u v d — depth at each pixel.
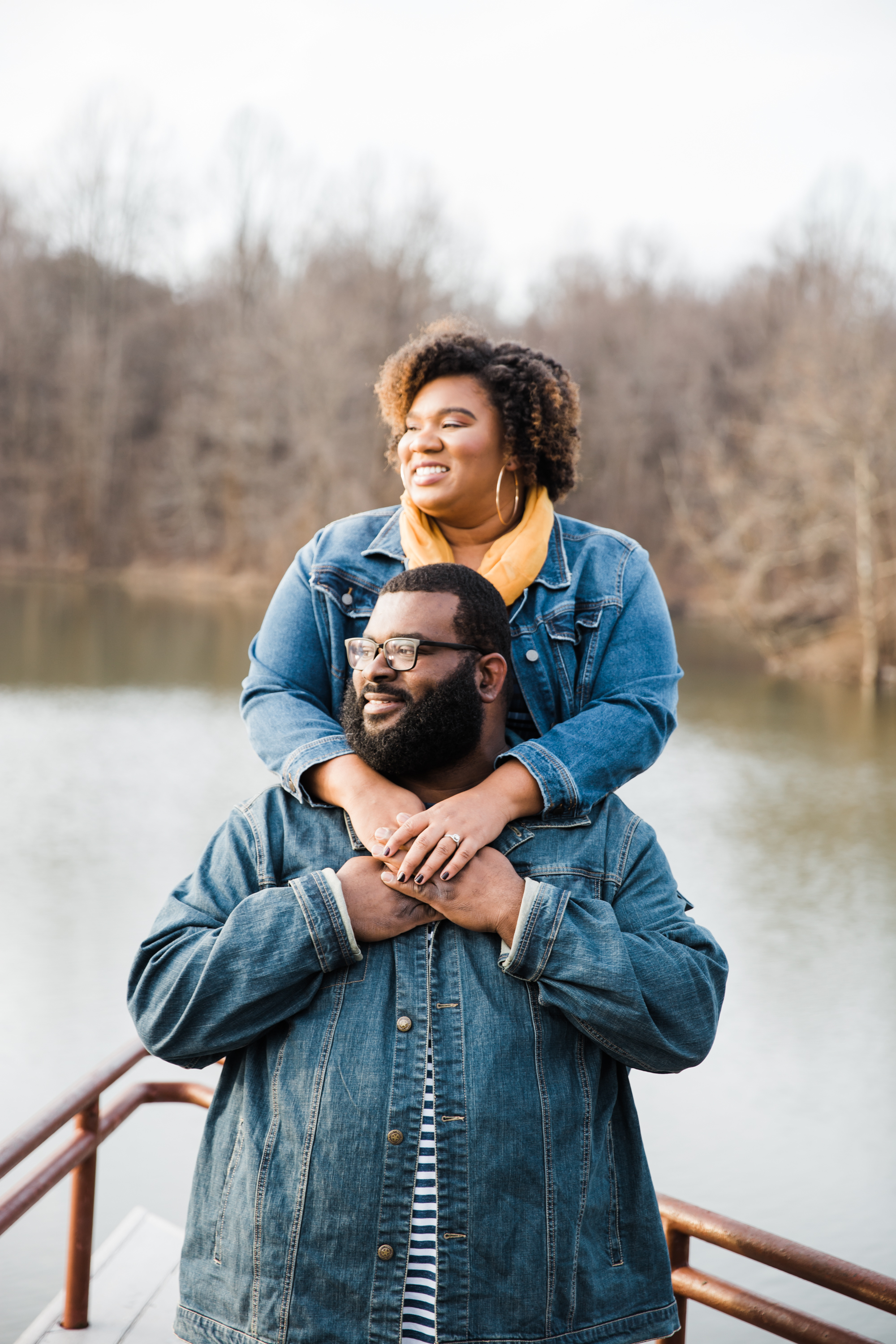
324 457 41.03
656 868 1.75
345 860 1.69
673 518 42.16
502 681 1.71
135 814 13.45
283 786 1.78
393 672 1.66
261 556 44.88
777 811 14.77
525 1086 1.55
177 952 1.60
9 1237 5.24
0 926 9.47
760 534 31.36
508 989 1.60
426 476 1.93
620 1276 1.60
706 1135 6.71
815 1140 6.65
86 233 52.44
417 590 1.67
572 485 2.11
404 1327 1.50
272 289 49.56
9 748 16.59
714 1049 7.95
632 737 1.79
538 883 1.59
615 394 45.19
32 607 34.75
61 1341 2.46
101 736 17.80
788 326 41.06
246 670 25.44
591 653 1.94
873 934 10.38
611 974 1.53
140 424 51.50
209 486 47.91
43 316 51.19
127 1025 7.59
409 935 1.63
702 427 40.47
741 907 11.09
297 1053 1.58
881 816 14.62
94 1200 2.50
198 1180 1.65
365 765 1.71
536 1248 1.52
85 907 10.08
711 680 26.27
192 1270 1.61
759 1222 5.78
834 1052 7.89
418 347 1.97
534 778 1.68
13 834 12.31
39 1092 6.61
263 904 1.59
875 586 27.22
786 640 29.56
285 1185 1.53
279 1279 1.51
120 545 48.56
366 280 44.59
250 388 45.47
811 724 21.17
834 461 28.19
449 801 1.63
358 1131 1.52
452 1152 1.52
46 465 49.72
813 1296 5.27
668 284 50.16
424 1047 1.56
